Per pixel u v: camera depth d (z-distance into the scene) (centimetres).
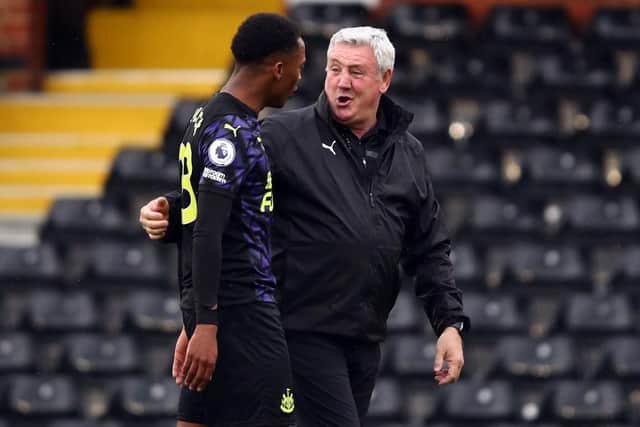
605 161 4891
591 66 5278
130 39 5706
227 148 1962
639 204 4678
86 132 5200
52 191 4953
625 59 5303
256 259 2006
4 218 4809
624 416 4006
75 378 4088
